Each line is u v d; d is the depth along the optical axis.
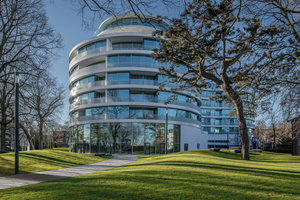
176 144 39.47
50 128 38.56
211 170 10.89
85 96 40.94
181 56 18.27
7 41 19.20
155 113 38.84
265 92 11.61
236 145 67.38
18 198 6.77
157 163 14.61
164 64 39.03
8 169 14.46
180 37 16.20
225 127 74.19
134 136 37.12
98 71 38.78
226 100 22.17
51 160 19.34
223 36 14.84
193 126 43.50
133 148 36.84
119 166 17.27
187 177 9.25
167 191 7.25
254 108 11.47
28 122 29.70
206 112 74.44
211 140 70.50
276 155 25.61
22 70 19.94
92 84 39.31
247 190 7.36
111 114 37.56
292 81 11.32
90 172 13.79
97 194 7.07
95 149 37.81
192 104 43.31
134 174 10.33
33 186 8.95
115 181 8.94
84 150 39.03
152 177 9.40
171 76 20.41
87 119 39.06
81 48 43.47
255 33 12.64
